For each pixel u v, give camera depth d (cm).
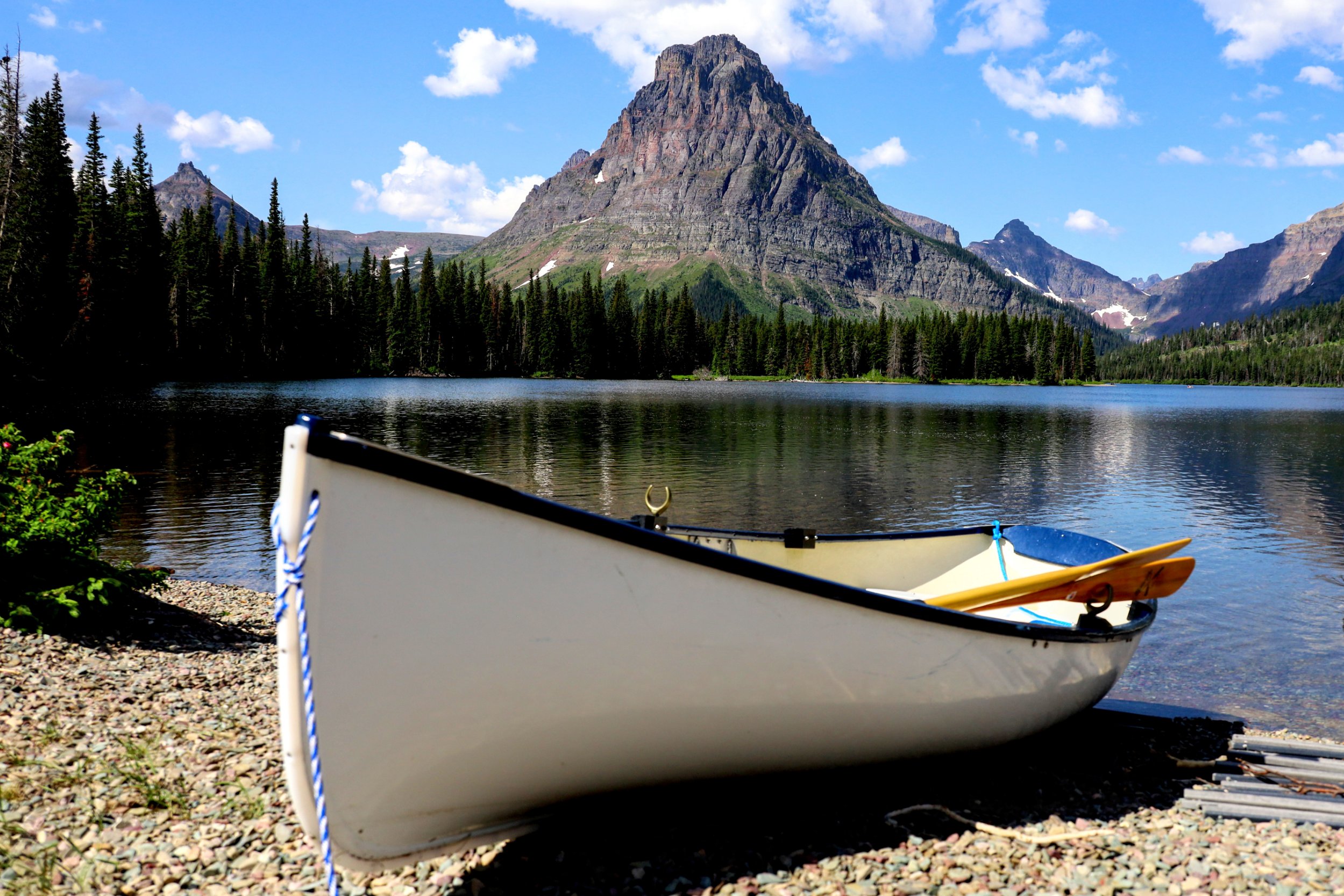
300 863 372
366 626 312
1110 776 553
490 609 334
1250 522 1753
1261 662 873
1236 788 532
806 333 17112
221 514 1598
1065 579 547
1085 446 3478
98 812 398
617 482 2120
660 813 450
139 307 6675
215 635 768
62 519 730
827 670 419
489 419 4206
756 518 1688
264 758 476
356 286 11375
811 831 438
